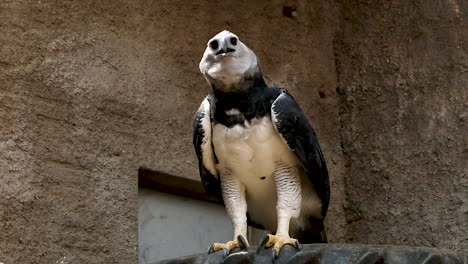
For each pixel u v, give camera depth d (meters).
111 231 9.94
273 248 8.06
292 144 8.45
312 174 8.65
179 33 11.01
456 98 10.90
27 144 9.79
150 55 10.73
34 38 10.14
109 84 10.40
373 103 11.59
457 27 11.08
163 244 10.49
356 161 11.55
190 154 10.62
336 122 11.80
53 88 10.09
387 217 11.12
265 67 11.49
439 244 10.63
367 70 11.73
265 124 8.45
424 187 10.91
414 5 11.49
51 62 10.16
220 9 11.38
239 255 8.07
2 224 9.45
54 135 9.95
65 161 9.91
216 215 10.89
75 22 10.41
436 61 11.16
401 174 11.13
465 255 8.29
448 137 10.85
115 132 10.27
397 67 11.47
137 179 10.25
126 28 10.69
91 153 10.08
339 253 7.95
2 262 9.33
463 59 10.95
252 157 8.52
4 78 9.88
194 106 10.83
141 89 10.56
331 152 11.65
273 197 8.86
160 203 10.61
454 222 10.59
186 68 10.91
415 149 11.09
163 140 10.52
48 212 9.69
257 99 8.45
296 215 8.60
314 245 8.12
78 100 10.18
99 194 9.99
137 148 10.34
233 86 8.38
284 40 11.74
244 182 8.73
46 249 9.58
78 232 9.77
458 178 10.67
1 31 10.01
